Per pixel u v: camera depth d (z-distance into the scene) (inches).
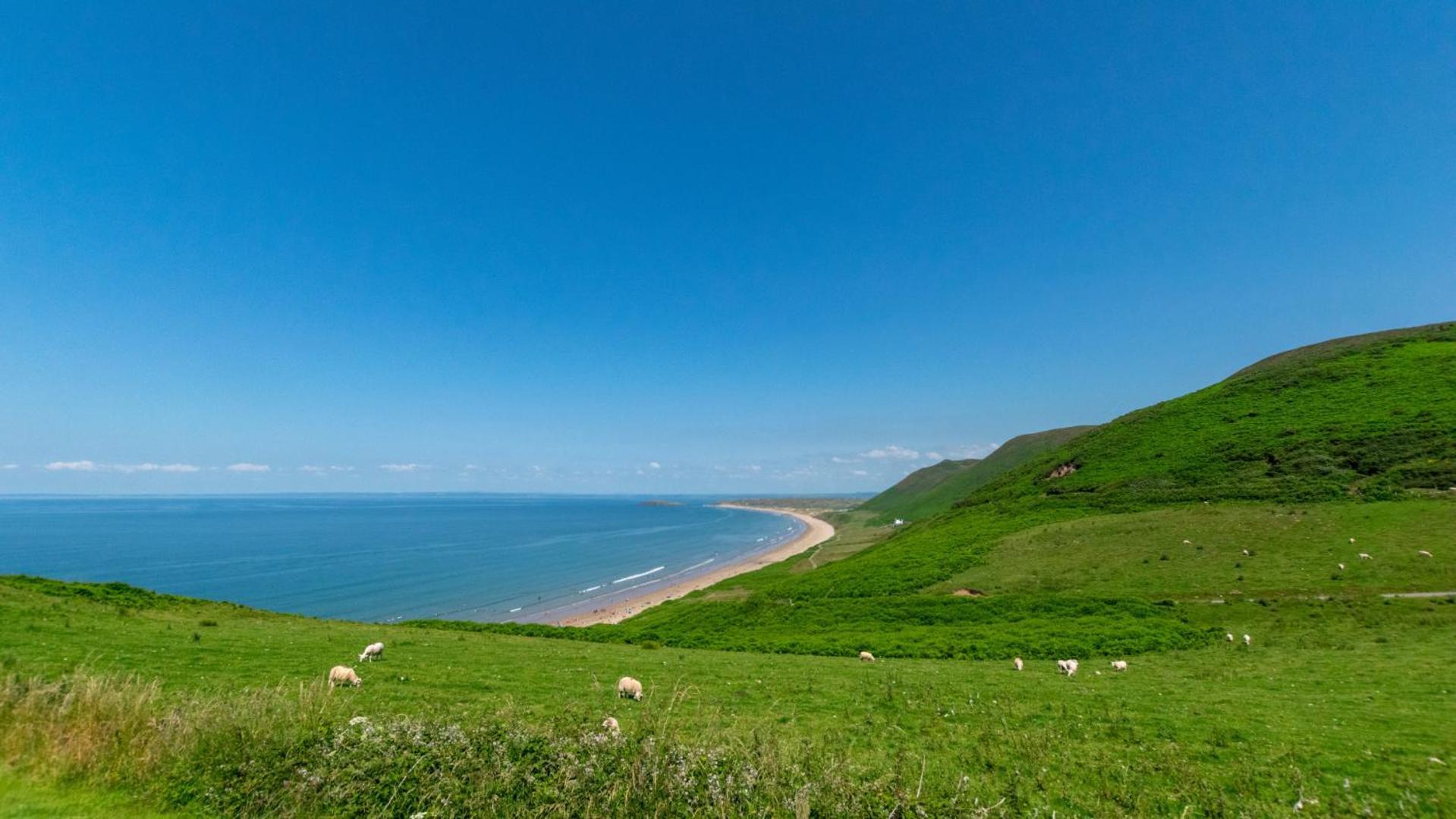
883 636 1659.7
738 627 2075.5
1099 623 1574.8
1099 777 524.1
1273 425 2832.2
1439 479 2003.0
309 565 5093.5
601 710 741.9
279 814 378.6
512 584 4387.3
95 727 431.8
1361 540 1750.7
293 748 423.5
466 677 930.1
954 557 2425.0
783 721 735.1
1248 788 500.4
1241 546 1899.6
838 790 404.5
